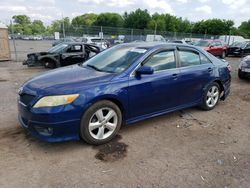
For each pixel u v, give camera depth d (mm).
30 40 24609
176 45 4641
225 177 2963
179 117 4906
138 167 3115
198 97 5035
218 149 3656
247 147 3752
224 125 4598
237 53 20734
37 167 3053
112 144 3697
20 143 3631
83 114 3398
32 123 3291
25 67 11945
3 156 3270
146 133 4121
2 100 5855
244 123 4734
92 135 3549
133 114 3967
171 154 3463
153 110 4238
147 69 3793
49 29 25375
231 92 7230
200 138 4012
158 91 4172
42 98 3225
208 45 18891
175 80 4410
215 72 5234
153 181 2846
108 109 3643
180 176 2957
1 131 4023
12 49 19906
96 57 4746
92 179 2852
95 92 3441
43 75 3963
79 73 3934
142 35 26891
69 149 3502
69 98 3254
